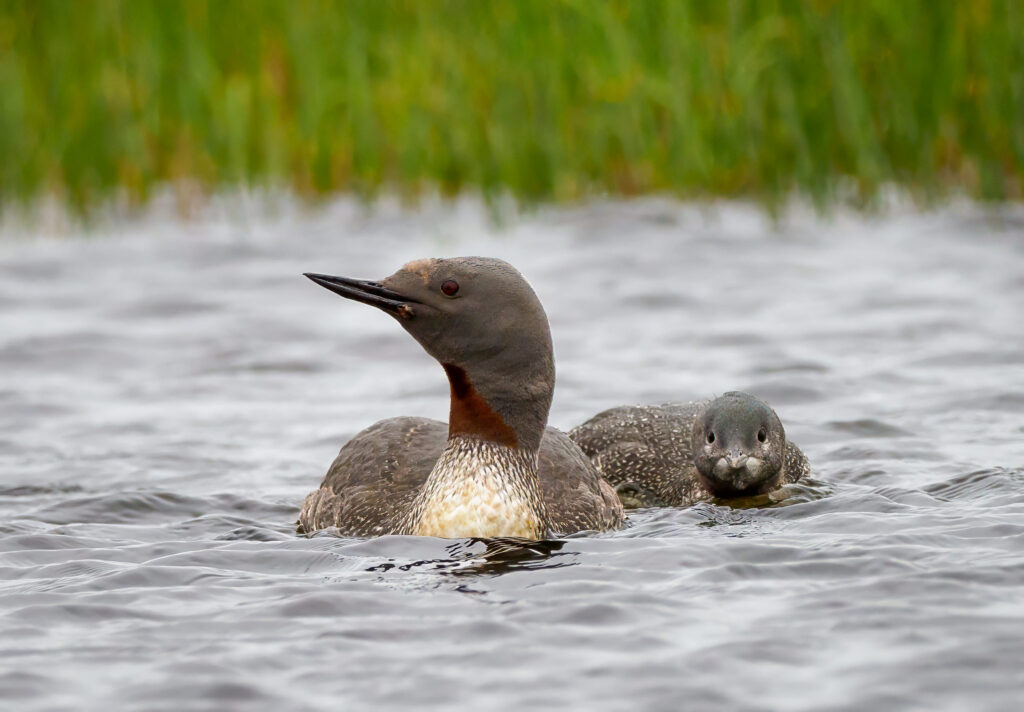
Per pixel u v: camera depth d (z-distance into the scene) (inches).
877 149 810.8
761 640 275.1
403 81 849.5
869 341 619.5
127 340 656.4
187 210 914.1
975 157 822.5
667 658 267.6
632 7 824.3
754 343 623.8
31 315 703.7
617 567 334.0
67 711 248.5
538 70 831.7
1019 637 270.8
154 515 410.9
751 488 440.5
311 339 655.1
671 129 831.1
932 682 251.9
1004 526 354.9
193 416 537.6
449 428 386.6
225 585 323.9
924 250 778.8
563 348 628.1
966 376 559.5
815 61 808.3
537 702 249.4
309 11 861.8
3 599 311.4
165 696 254.4
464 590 316.5
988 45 798.5
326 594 312.2
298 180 912.9
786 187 837.8
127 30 855.7
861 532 363.6
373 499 393.1
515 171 845.8
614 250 803.4
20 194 862.5
